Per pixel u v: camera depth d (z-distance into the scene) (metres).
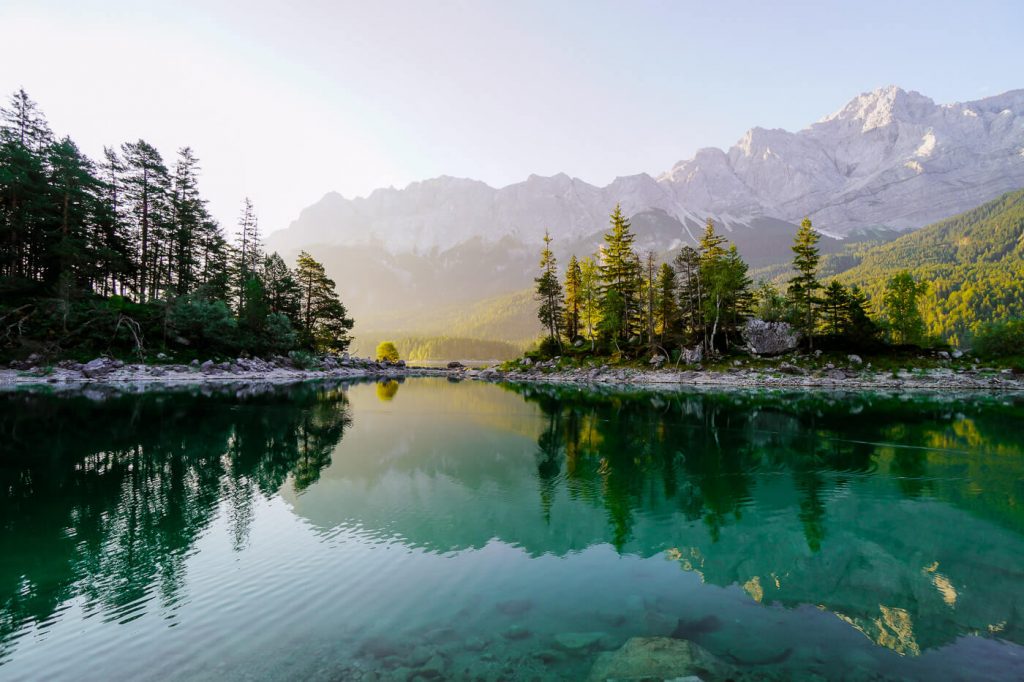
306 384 59.50
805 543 12.12
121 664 6.97
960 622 8.32
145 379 51.66
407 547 11.68
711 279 72.31
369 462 20.89
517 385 66.50
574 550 11.62
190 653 7.23
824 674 6.71
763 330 69.31
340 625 8.09
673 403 43.22
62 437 23.44
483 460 21.58
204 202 76.94
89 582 9.60
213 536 12.17
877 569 10.58
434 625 8.10
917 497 16.17
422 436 27.22
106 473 17.78
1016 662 7.09
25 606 8.63
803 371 62.47
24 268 60.62
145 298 71.44
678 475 19.08
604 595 9.27
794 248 68.06
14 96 61.03
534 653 7.22
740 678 6.55
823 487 17.34
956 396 48.12
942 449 23.56
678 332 78.06
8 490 15.63
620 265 81.38
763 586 9.73
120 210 69.75
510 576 10.13
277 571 10.22
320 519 13.62
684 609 8.73
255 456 21.20
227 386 50.75
